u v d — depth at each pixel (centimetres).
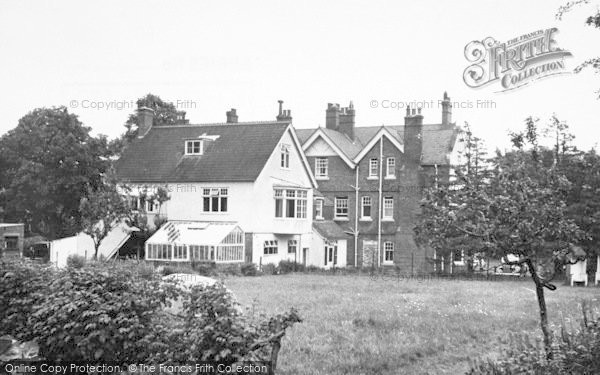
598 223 2352
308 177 5478
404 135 5422
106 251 4931
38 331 1201
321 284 3384
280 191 5103
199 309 1005
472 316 2097
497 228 1209
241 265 4344
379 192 5559
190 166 5134
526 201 1194
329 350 1514
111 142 5978
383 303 2441
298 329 1769
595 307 2267
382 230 5578
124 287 1173
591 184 2292
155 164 5303
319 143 5903
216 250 4500
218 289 1012
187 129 5544
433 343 1620
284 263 4825
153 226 5034
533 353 1063
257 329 977
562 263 1267
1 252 2198
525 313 2183
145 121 5694
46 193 5250
